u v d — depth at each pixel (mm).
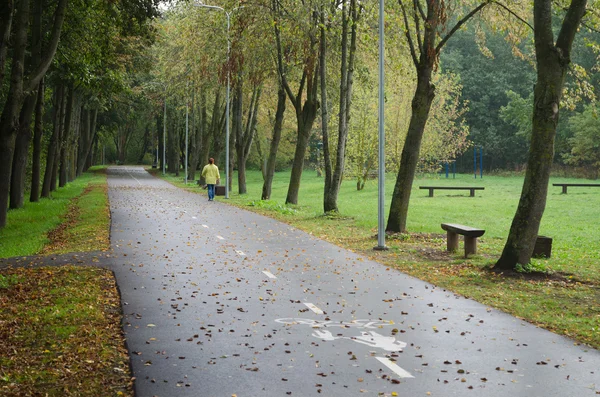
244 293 11391
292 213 28766
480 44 21172
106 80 33094
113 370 7062
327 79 31797
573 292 11812
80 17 26641
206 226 22625
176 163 74312
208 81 41625
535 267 13836
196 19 36781
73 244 17891
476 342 8344
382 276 13258
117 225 22453
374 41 24250
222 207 31719
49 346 7938
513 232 13945
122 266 14023
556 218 28688
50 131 43094
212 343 8188
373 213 31188
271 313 9891
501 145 82875
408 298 11094
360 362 7449
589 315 9961
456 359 7598
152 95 60000
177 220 24609
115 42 30438
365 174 51719
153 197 38844
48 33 26375
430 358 7633
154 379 6801
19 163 27703
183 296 11062
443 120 62219
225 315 9727
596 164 66438
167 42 44125
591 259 16359
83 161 67125
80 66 27734
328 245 18031
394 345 8180
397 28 22516
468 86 82812
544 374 7066
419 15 21094
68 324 8945
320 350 7926
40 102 32156
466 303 10727
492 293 11570
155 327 8953
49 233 21078
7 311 9703
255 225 23219
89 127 67562
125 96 55625
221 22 34562
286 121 58531
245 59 31438
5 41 17125
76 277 12555
